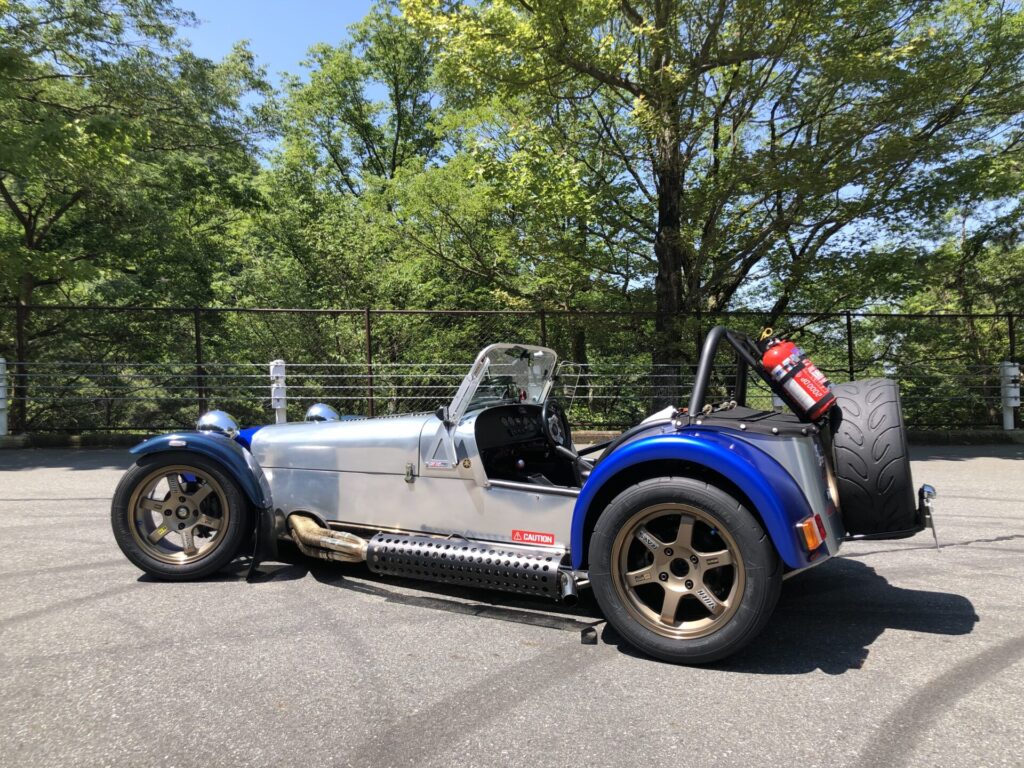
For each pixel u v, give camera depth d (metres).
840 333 13.73
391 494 4.00
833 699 2.59
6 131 9.97
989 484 7.87
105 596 3.73
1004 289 16.03
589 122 13.84
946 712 2.47
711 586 3.02
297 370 13.95
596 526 3.03
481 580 3.47
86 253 15.21
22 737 2.28
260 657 2.96
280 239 21.83
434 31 10.80
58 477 7.89
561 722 2.41
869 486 3.21
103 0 12.84
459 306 20.69
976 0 13.42
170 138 14.45
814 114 12.17
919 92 10.69
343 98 30.06
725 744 2.25
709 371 3.22
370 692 2.64
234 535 3.92
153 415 12.61
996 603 3.72
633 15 11.67
